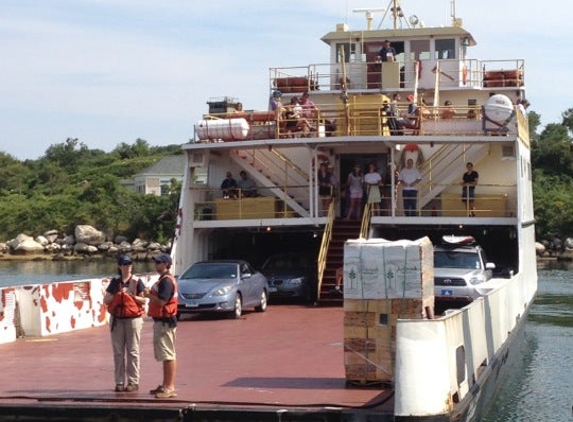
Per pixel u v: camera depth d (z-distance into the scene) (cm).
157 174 10719
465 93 3130
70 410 1163
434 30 3139
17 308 1977
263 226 2686
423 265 1262
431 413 1062
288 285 2623
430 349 1073
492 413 1447
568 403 1533
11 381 1378
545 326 2681
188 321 2239
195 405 1149
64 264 7119
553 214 7119
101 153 15425
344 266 1278
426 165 2781
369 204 2680
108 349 1762
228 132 2697
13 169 12550
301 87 3167
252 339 1869
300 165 2845
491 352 1548
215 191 2875
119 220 8362
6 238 8638
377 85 3119
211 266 2405
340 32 3161
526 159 2934
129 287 1280
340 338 1861
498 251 2980
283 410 1113
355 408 1116
